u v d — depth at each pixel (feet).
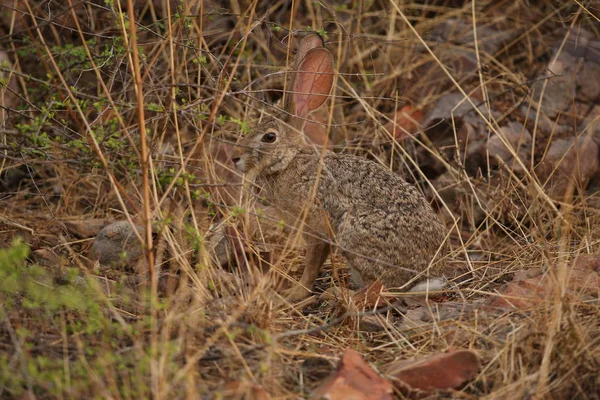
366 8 49.32
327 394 24.06
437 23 50.42
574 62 47.73
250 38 46.62
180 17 33.78
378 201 34.27
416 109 46.60
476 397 25.16
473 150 43.73
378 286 32.58
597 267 33.68
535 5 52.39
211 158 38.37
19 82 43.29
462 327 29.27
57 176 41.24
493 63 49.03
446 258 37.14
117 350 25.77
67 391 22.62
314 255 35.09
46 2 42.96
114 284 31.27
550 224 38.17
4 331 26.63
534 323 27.76
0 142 35.68
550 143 43.98
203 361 26.23
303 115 36.50
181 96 39.09
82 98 40.04
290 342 28.94
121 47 34.37
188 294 30.55
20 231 36.78
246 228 35.19
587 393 25.27
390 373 26.03
